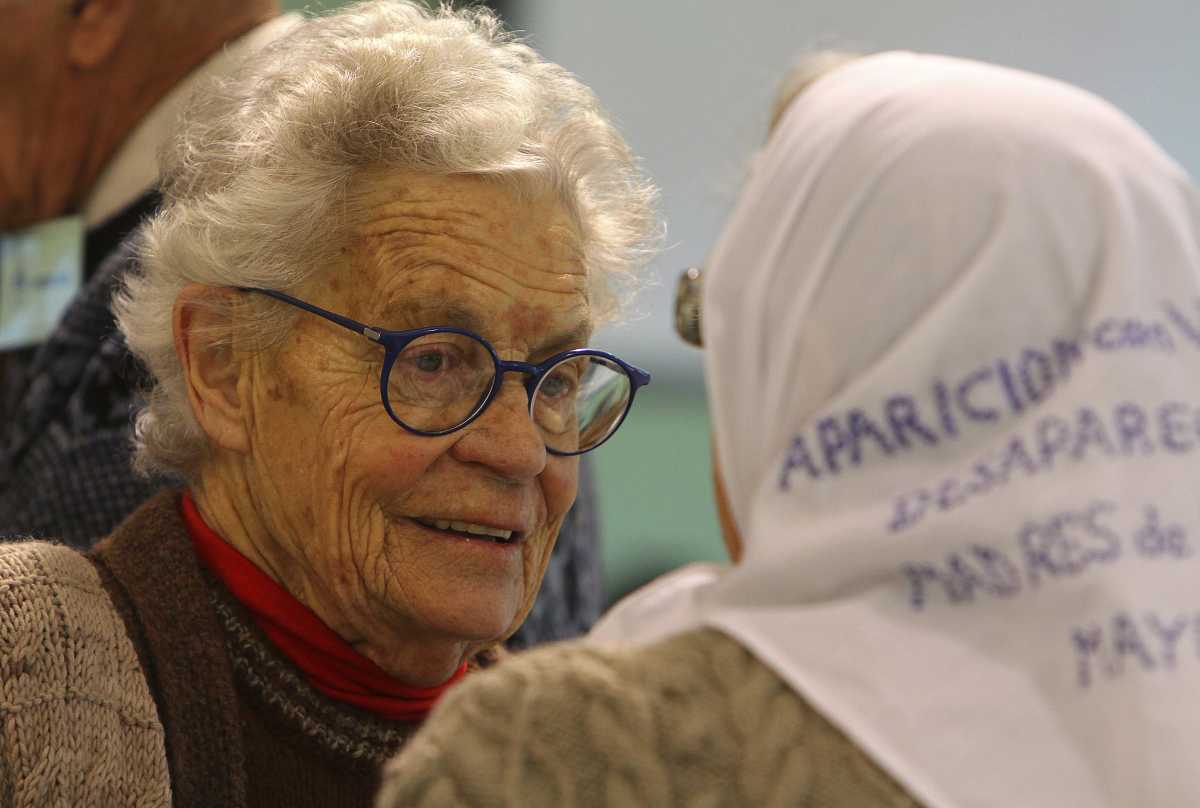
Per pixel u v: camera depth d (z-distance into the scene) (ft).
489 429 7.27
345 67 7.46
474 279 7.22
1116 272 4.53
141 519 7.50
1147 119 23.82
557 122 7.87
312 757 7.40
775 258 4.95
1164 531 4.30
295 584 7.48
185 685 6.98
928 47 22.85
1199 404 4.47
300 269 7.22
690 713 4.47
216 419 7.43
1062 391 4.45
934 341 4.57
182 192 7.68
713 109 22.68
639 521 24.81
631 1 22.99
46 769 6.37
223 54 10.37
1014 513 4.37
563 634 10.19
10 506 9.57
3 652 6.51
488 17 8.32
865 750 4.32
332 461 7.20
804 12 22.80
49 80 10.25
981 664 4.34
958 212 4.66
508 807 4.42
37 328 10.64
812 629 4.50
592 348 7.86
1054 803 4.14
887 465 4.57
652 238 8.67
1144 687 4.15
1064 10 23.22
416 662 7.51
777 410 4.88
